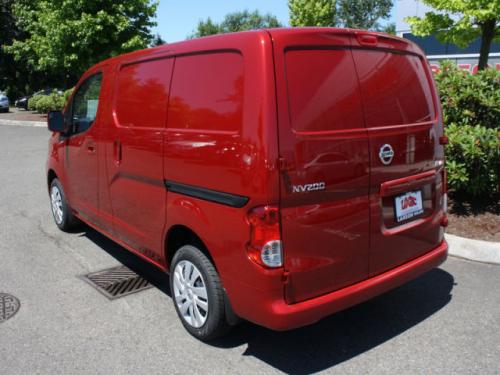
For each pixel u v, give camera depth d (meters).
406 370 3.11
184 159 3.25
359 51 3.12
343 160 2.93
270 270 2.75
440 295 4.13
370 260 3.18
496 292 4.15
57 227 6.22
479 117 6.00
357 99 3.04
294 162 2.73
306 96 2.81
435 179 3.67
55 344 3.48
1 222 6.45
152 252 3.93
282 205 2.73
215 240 3.04
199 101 3.17
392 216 3.31
